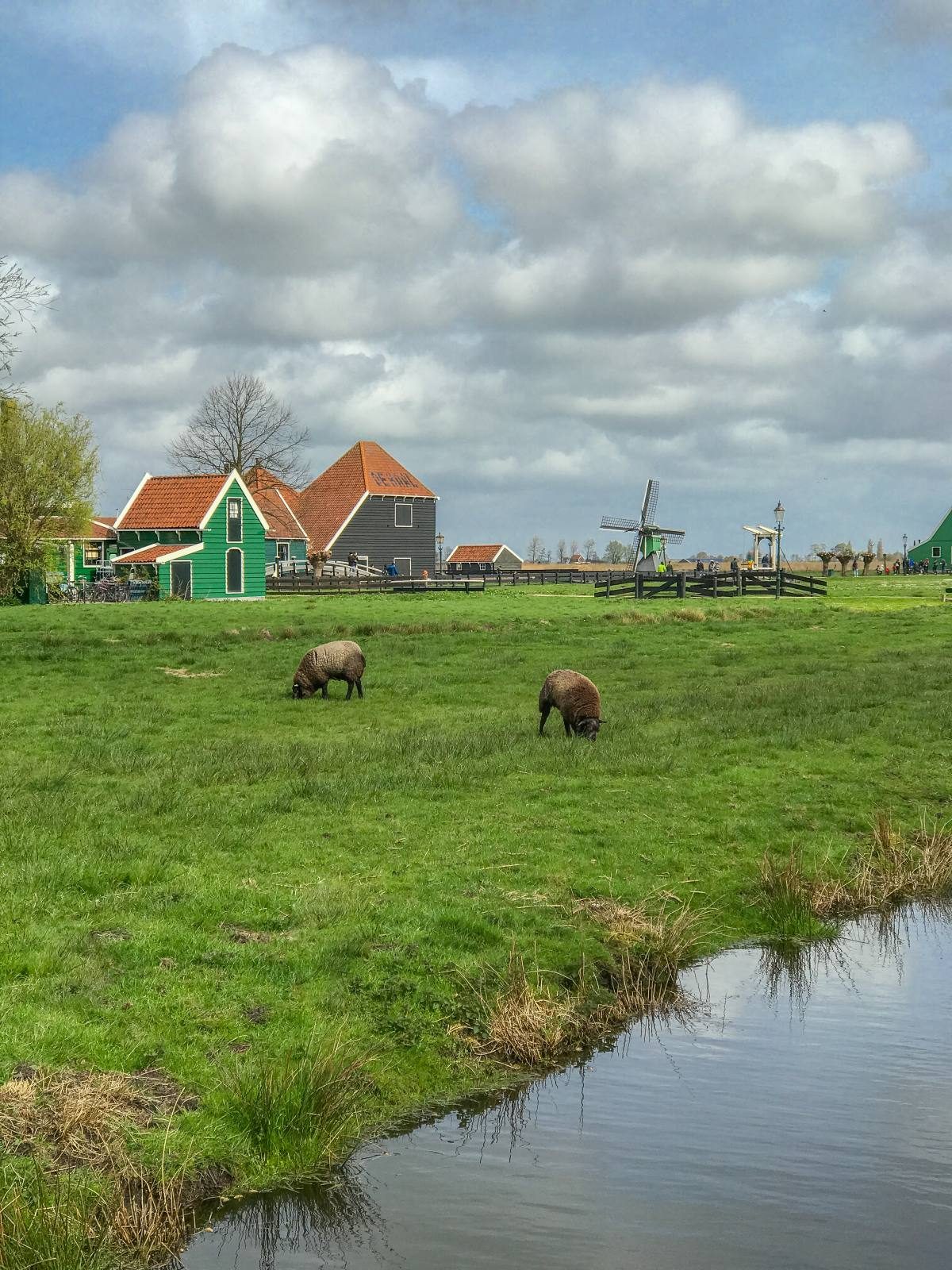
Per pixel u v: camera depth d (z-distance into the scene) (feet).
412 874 40.11
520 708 77.20
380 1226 22.27
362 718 73.36
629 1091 28.37
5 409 141.90
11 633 122.31
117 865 38.29
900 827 49.96
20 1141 22.82
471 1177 24.23
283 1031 28.37
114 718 70.85
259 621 141.79
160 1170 22.81
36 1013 27.22
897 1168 24.62
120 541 238.68
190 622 139.64
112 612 158.40
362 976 31.86
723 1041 31.45
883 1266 21.04
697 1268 20.93
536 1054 29.76
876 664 100.37
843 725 68.18
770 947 38.96
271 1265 21.13
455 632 129.49
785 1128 26.43
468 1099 27.86
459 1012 31.04
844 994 35.01
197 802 47.91
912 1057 30.42
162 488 238.48
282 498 320.09
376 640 119.44
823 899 42.32
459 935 35.06
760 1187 23.80
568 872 41.55
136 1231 21.54
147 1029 27.45
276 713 74.90
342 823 45.96
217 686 86.48
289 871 39.73
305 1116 25.11
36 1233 20.45
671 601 190.29
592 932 36.91
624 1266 20.94
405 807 48.73
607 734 65.21
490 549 423.23
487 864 41.91
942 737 65.82
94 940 31.83
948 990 35.45
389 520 326.65
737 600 191.83
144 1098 24.89
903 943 39.63
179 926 33.45
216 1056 26.91
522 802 50.14
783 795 53.67
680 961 36.83
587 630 131.44
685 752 60.75
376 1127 26.30
